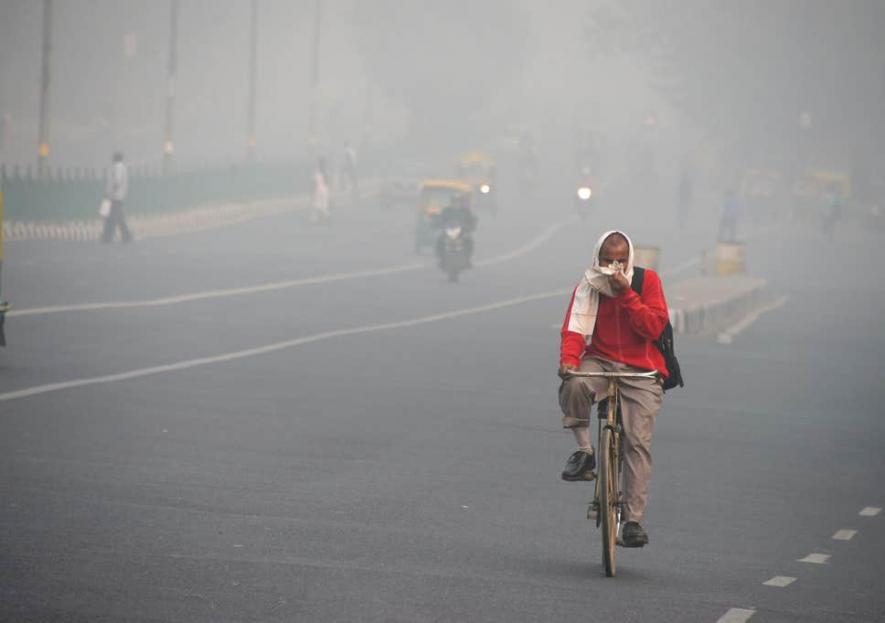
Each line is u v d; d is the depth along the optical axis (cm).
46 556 2189
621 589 2142
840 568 2483
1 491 2728
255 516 2603
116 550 2255
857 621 2042
